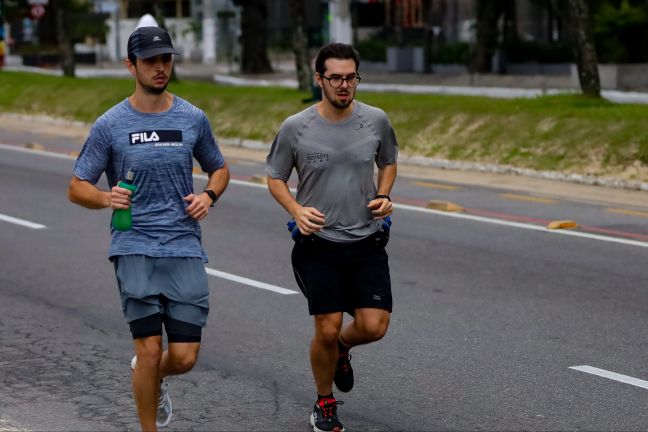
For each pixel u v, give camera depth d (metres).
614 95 76.81
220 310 24.84
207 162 15.63
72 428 17.14
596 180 45.88
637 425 17.19
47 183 47.25
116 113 15.02
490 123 53.94
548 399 18.45
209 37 167.38
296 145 16.14
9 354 21.52
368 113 16.25
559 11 63.75
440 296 25.98
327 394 16.81
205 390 19.12
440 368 20.25
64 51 102.75
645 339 22.17
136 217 15.00
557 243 32.84
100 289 27.16
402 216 38.09
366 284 16.20
